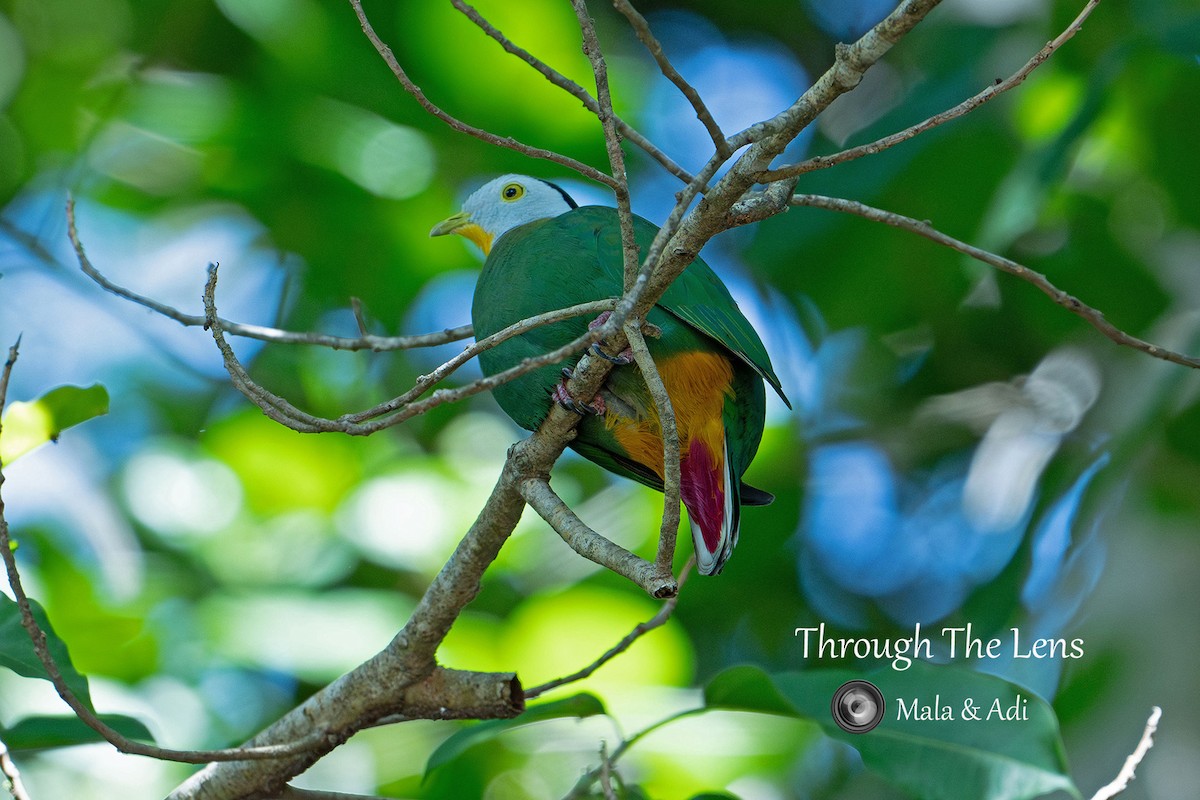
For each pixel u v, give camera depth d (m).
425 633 5.82
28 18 12.40
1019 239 11.96
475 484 12.30
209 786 6.07
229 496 12.09
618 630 11.05
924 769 6.02
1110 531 10.34
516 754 10.17
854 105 13.27
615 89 12.52
